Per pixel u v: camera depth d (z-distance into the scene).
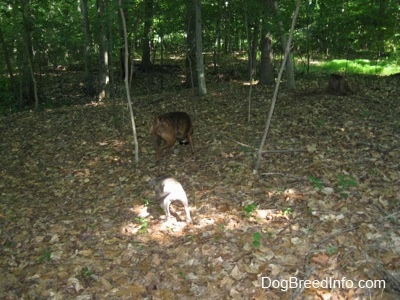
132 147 8.38
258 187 5.92
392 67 16.69
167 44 21.45
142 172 7.09
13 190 7.14
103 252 4.91
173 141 7.12
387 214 4.89
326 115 8.99
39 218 5.97
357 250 4.33
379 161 6.25
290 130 8.23
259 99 11.41
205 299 3.97
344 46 16.56
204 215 5.38
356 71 16.47
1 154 9.12
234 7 10.18
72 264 4.75
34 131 10.70
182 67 21.11
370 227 4.64
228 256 4.50
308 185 5.77
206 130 8.90
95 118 11.33
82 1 15.32
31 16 14.30
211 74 19.19
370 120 8.34
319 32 14.50
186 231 5.08
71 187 6.94
